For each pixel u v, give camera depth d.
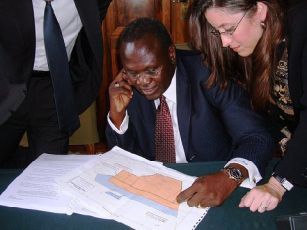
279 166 0.96
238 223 0.88
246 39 1.04
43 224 0.89
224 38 1.04
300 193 0.97
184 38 2.50
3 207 0.95
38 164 1.12
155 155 1.33
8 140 1.60
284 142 1.22
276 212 0.91
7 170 1.13
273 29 1.02
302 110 1.01
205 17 1.06
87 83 1.60
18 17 1.27
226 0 0.96
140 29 1.07
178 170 1.09
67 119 1.51
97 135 2.52
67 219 0.90
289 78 1.03
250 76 1.19
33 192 1.00
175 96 1.22
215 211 0.92
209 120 1.24
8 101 1.31
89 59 1.57
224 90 1.19
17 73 1.30
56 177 1.05
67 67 1.44
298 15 0.96
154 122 1.29
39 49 1.44
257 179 1.02
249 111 1.18
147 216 0.89
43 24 1.36
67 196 0.97
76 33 1.49
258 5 0.99
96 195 0.97
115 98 1.26
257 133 1.13
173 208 0.92
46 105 1.56
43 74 1.51
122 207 0.92
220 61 1.17
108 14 2.47
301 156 0.91
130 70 1.09
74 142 2.47
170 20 2.49
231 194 0.97
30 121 1.59
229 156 1.21
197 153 1.29
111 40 2.42
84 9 1.37
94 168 1.08
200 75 1.23
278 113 1.25
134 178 1.03
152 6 2.51
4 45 1.27
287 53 1.04
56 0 1.36
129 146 1.32
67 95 1.47
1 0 1.24
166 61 1.10
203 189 0.94
